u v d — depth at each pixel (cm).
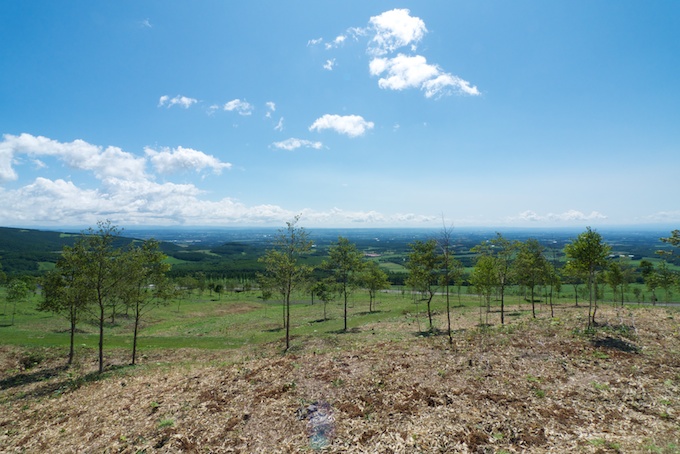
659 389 1275
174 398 1606
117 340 3753
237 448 1132
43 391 2155
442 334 2805
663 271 4156
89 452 1242
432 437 1065
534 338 2052
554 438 1013
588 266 2312
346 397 1398
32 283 5906
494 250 3566
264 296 4922
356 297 8088
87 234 2441
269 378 1691
